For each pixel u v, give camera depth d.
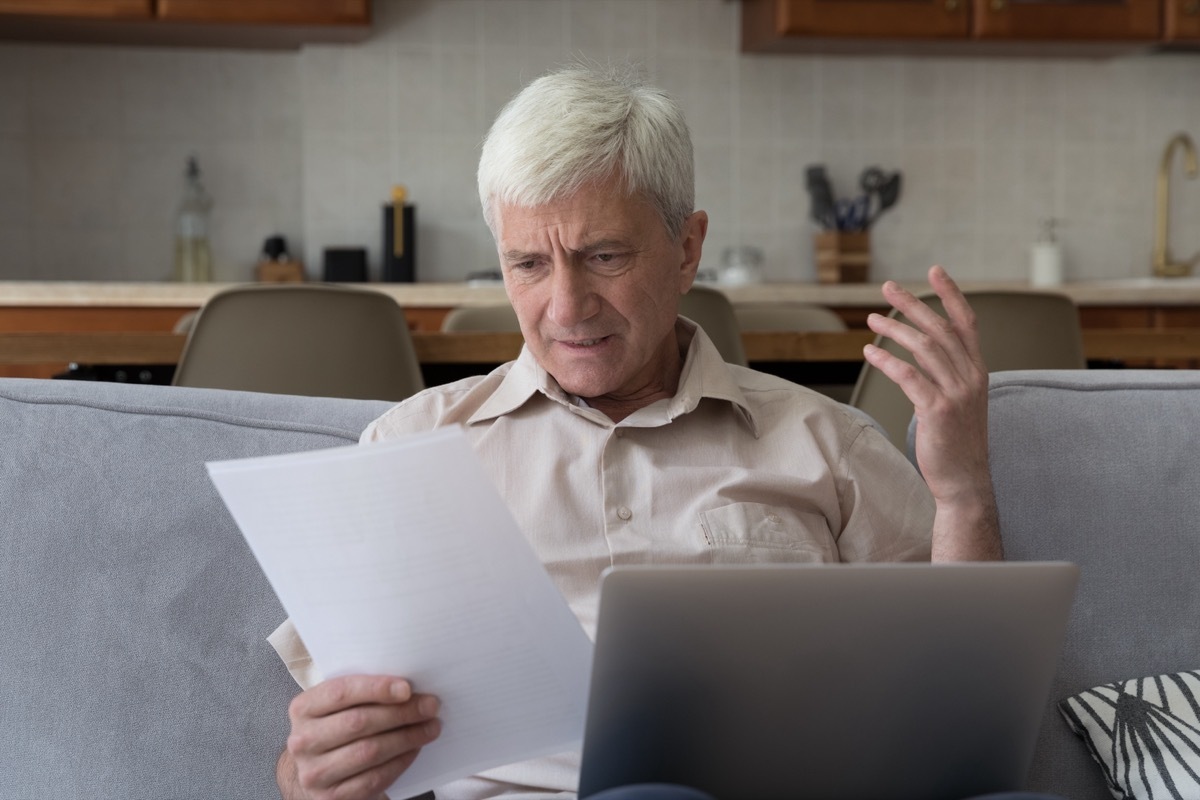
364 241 4.35
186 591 1.23
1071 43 4.30
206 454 1.27
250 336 2.34
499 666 0.92
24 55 4.23
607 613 0.83
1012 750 0.95
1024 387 1.33
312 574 0.88
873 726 0.91
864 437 1.25
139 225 4.32
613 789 0.88
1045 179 4.63
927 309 1.08
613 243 1.15
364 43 4.30
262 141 4.37
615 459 1.20
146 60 4.30
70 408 1.29
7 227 4.25
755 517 1.18
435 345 2.46
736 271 4.39
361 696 0.91
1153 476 1.29
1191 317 4.08
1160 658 1.25
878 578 0.85
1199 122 4.68
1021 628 0.89
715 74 4.47
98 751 1.20
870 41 4.24
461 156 4.38
